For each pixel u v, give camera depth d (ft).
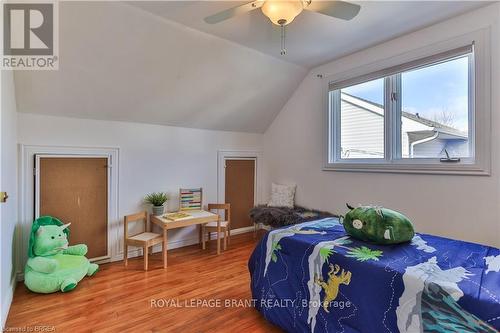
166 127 10.98
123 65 8.14
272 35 8.44
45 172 8.43
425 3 6.77
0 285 5.37
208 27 7.90
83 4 6.47
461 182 7.48
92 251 9.30
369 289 4.48
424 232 8.23
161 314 6.38
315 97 11.47
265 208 11.73
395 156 9.09
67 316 6.23
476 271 4.23
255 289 6.49
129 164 10.07
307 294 5.35
